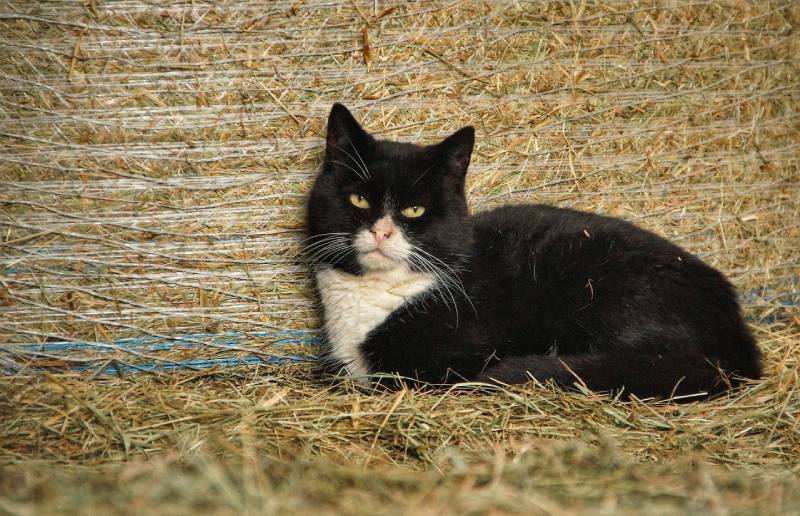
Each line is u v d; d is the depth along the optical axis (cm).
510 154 618
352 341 567
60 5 548
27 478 377
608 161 631
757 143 654
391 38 587
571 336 564
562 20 605
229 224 592
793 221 671
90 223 574
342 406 496
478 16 594
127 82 564
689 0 623
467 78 601
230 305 604
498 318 559
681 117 636
